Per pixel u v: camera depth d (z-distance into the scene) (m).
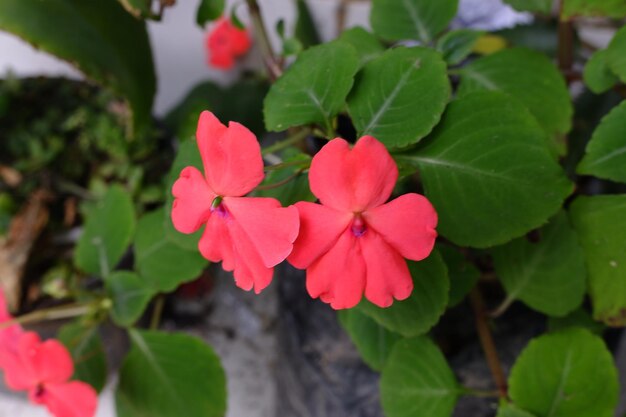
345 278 0.18
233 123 0.17
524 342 0.28
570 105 0.25
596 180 0.32
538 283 0.25
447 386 0.26
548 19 0.35
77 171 0.43
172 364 0.31
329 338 0.31
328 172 0.17
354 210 0.18
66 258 0.41
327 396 0.32
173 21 0.47
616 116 0.23
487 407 0.28
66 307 0.33
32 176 0.42
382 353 0.27
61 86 0.45
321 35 0.45
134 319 0.32
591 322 0.26
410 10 0.28
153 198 0.41
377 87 0.22
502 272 0.25
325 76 0.23
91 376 0.33
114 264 0.33
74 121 0.43
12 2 0.26
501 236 0.21
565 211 0.24
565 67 0.30
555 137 0.25
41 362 0.27
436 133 0.22
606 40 0.40
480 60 0.27
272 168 0.22
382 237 0.18
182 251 0.31
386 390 0.26
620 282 0.23
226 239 0.19
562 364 0.24
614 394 0.24
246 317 0.47
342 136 0.31
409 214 0.18
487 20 0.41
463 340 0.29
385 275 0.18
